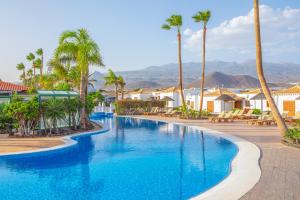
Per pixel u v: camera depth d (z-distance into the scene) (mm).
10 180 9727
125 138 19406
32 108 18578
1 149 13773
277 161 10758
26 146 14641
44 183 9383
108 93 75375
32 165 11758
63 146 14656
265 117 28672
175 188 8758
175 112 39906
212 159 12695
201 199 6910
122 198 7938
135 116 41375
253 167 9797
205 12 35438
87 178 9953
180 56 37625
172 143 17172
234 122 29688
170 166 11523
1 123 19438
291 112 35594
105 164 11961
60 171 10898
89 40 23516
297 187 7613
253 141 15992
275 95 37781
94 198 7965
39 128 19250
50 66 26281
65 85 27703
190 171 10719
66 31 23469
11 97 21750
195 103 50688
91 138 19453
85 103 23500
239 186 7762
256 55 16766
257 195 7035
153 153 14188
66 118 21750
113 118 39281
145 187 8891
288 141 14695
